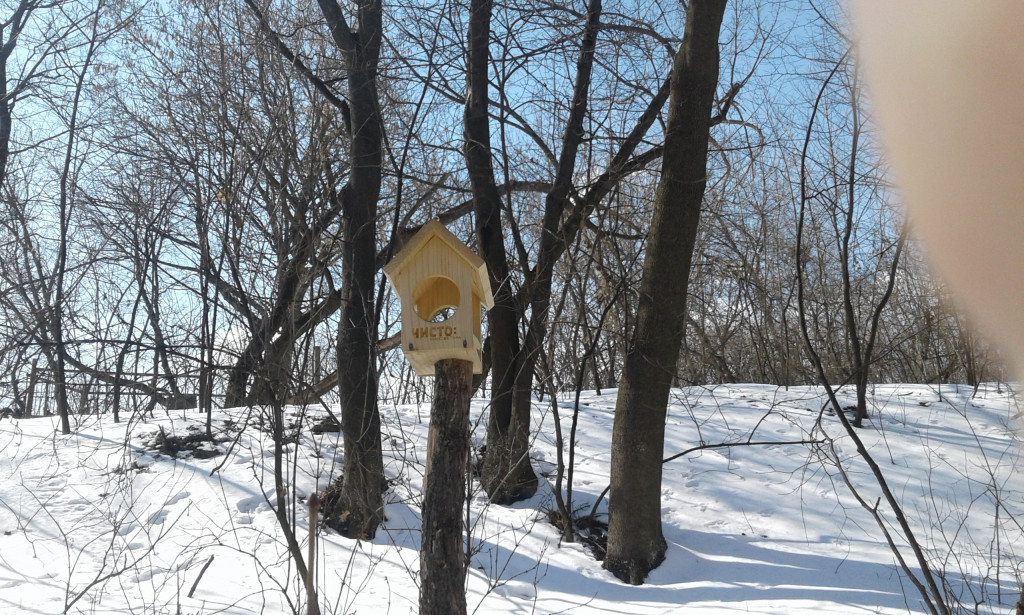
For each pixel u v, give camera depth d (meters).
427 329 4.01
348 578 5.93
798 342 15.38
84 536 6.52
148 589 5.62
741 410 9.73
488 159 7.98
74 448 8.22
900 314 15.50
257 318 6.28
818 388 10.78
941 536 6.83
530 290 7.31
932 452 8.22
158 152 9.41
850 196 8.28
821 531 7.06
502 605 5.72
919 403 9.73
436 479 4.14
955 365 12.85
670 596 5.97
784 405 9.88
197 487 7.32
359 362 7.03
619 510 6.55
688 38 6.69
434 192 8.74
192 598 5.46
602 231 7.77
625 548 6.45
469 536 4.66
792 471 7.34
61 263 9.05
